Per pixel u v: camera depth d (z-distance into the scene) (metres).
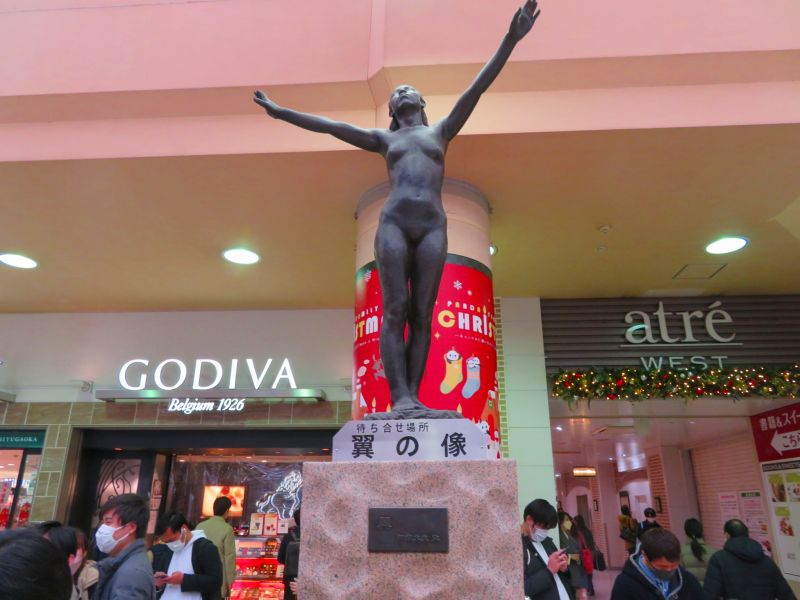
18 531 1.12
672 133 3.28
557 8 3.39
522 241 4.59
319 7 3.59
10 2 3.74
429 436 1.91
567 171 3.66
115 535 2.48
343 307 6.10
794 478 5.75
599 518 14.71
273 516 5.88
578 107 3.32
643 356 5.58
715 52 3.25
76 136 3.55
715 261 4.97
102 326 6.16
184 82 3.48
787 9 3.32
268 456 6.12
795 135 3.30
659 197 3.95
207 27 3.60
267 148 3.44
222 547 4.27
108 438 5.89
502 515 1.77
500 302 5.73
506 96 3.37
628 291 5.64
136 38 3.61
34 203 4.02
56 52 3.61
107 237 4.54
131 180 3.74
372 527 1.78
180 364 5.91
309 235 4.50
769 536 6.23
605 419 6.41
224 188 3.83
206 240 4.59
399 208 2.12
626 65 3.30
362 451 1.92
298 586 1.78
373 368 3.51
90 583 2.39
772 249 4.73
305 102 3.50
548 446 5.21
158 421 5.73
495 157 3.50
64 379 5.98
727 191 3.88
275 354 5.97
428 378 3.40
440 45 3.36
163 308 6.12
